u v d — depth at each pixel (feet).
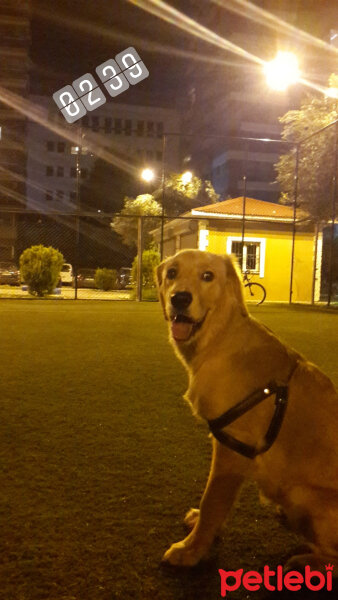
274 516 9.31
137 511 9.12
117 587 7.06
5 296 67.87
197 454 11.84
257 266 70.54
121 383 18.47
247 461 7.60
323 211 64.13
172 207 106.32
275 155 193.16
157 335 31.22
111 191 161.17
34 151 249.34
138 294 62.85
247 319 7.93
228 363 7.48
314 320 41.98
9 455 11.52
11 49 195.93
